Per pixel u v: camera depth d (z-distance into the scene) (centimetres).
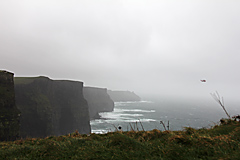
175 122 7162
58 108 6862
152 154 442
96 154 458
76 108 7444
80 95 8206
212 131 622
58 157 464
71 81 7788
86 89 12738
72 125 7150
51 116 5806
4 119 3253
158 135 620
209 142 478
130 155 441
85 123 7612
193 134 574
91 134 693
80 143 567
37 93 5897
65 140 606
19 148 538
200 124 6606
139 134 651
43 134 5409
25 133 5044
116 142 539
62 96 7294
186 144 489
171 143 503
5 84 3584
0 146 596
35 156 477
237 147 423
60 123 6900
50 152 495
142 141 562
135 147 496
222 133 582
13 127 3409
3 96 3409
